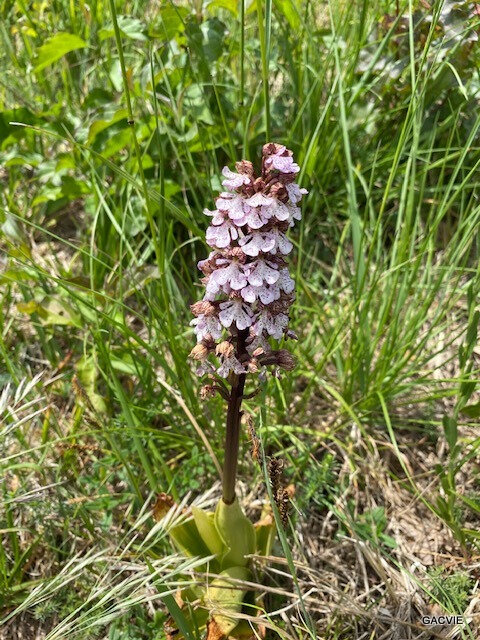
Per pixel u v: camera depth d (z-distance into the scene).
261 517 0.33
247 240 0.22
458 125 0.45
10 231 0.42
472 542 0.33
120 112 0.41
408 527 0.36
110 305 0.40
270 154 0.22
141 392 0.39
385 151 0.45
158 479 0.35
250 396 0.25
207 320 0.24
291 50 0.46
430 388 0.40
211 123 0.42
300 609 0.31
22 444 0.34
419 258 0.36
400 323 0.40
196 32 0.43
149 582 0.32
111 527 0.35
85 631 0.29
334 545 0.35
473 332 0.31
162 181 0.31
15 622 0.32
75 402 0.38
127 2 0.54
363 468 0.37
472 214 0.37
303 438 0.38
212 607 0.29
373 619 0.30
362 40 0.45
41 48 0.44
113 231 0.42
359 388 0.39
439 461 0.38
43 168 0.44
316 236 0.46
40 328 0.39
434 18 0.33
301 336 0.41
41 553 0.34
